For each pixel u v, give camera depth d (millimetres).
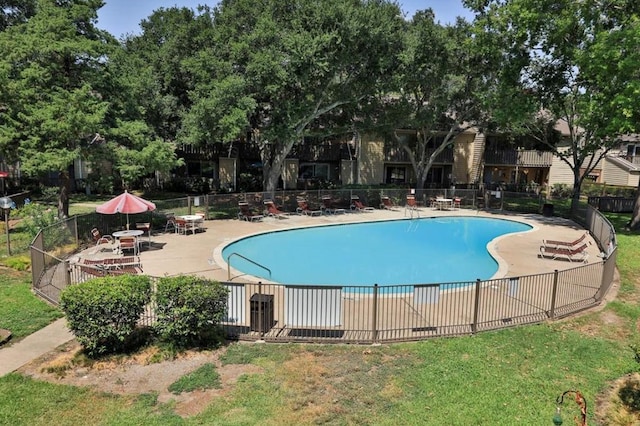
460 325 9664
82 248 16891
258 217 25906
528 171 48875
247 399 6906
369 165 40469
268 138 25469
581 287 11961
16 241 17391
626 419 6828
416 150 39688
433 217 28375
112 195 32562
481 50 25750
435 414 6602
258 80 22734
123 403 6766
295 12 24188
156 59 26297
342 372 7805
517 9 23375
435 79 28984
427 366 8070
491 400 7020
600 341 9477
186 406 6703
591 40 22047
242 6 25000
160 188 36562
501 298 11266
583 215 25391
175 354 8359
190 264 15188
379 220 26516
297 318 9109
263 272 15656
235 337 9125
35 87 18594
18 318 9977
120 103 20562
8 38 19703
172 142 26016
